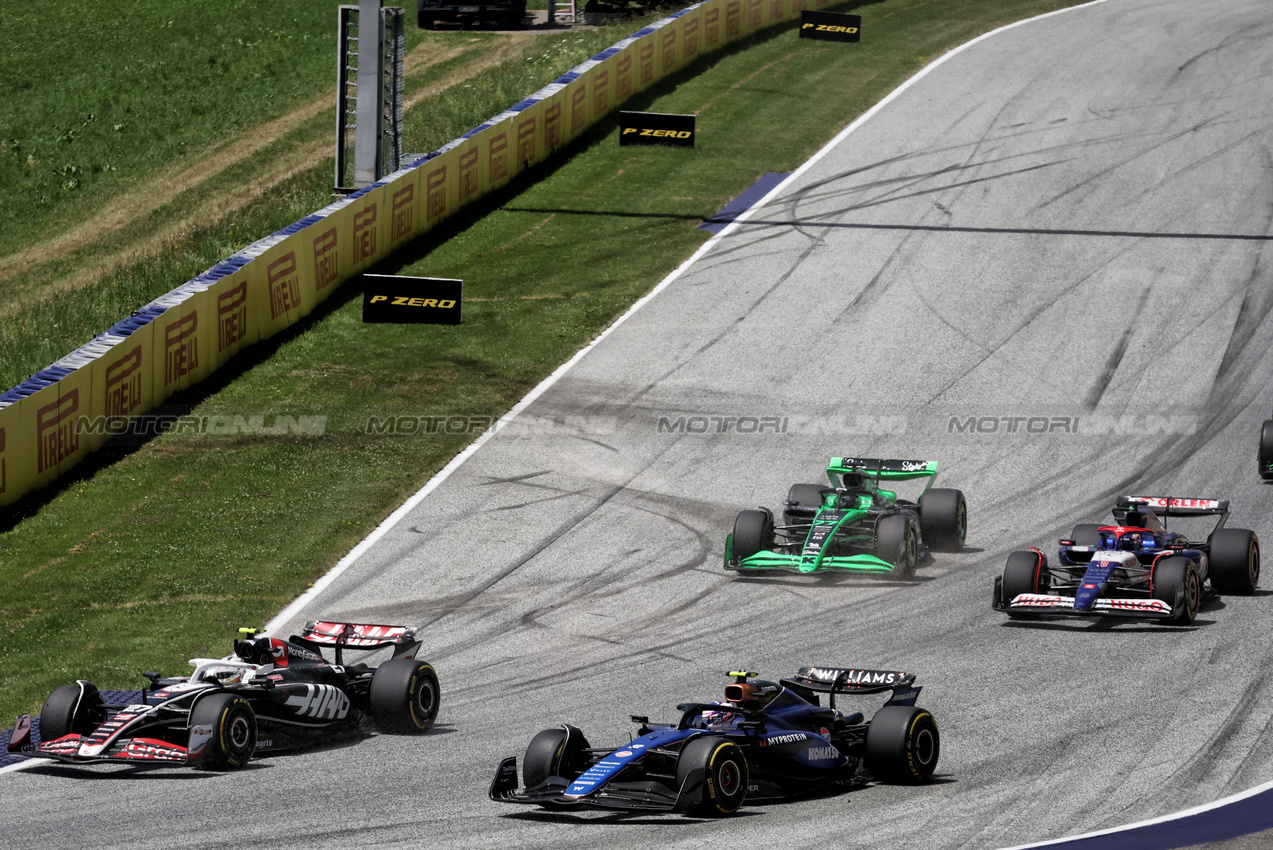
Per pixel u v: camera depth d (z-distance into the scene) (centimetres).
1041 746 4291
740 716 3834
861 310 10800
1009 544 7112
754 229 12594
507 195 13638
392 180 12062
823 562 6450
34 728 5100
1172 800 3722
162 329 9150
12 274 15038
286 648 4688
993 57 17712
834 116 15675
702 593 6525
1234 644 5378
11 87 19800
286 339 10412
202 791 4050
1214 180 13262
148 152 17588
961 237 12175
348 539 7350
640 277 11600
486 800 3900
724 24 18200
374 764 4347
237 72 19312
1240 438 8494
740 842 3409
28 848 3528
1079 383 9469
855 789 3922
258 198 15038
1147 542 6031
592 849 3384
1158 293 10888
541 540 7306
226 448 8556
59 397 8125
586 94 15288
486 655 5797
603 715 4888
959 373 9675
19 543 7300
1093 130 14800
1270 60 16975
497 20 19412
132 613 6431
